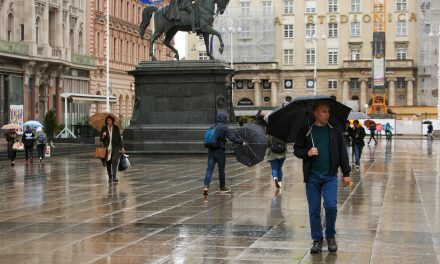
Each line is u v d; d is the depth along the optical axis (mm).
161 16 41156
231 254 11742
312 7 131500
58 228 14578
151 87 40688
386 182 24953
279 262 11125
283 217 16062
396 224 14914
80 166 35125
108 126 24906
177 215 16469
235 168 32094
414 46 127812
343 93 129250
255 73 129500
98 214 16703
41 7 68500
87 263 11094
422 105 121438
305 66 131625
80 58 76375
